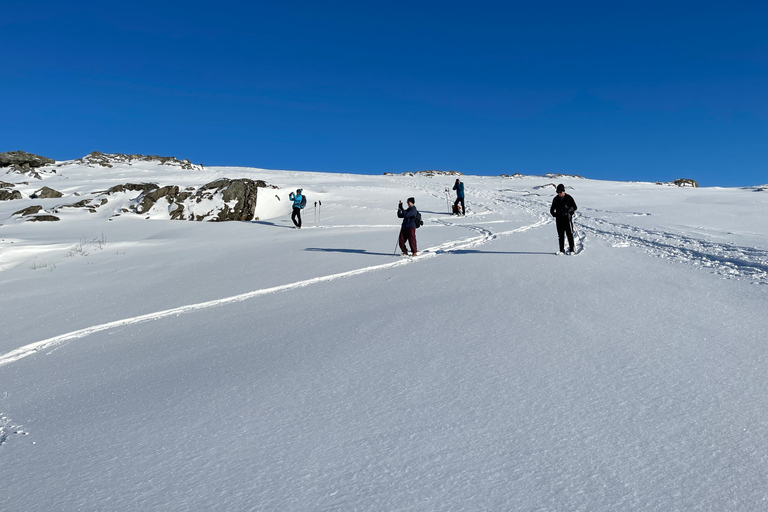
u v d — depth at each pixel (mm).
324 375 5137
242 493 3070
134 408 4812
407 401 4297
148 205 26922
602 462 3156
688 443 3322
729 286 7781
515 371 4801
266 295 9891
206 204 27000
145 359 6586
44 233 21766
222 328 7762
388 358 5480
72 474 3545
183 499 3059
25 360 7121
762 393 3994
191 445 3818
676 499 2752
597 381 4438
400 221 24016
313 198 31984
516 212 26281
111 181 43938
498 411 3969
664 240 13367
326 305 8555
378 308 7949
